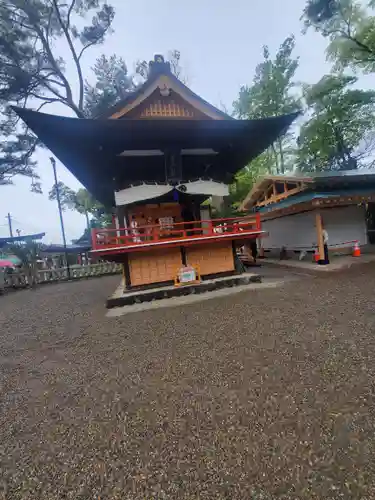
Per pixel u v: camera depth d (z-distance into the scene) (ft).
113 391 10.66
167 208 35.06
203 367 11.75
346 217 42.78
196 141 30.50
